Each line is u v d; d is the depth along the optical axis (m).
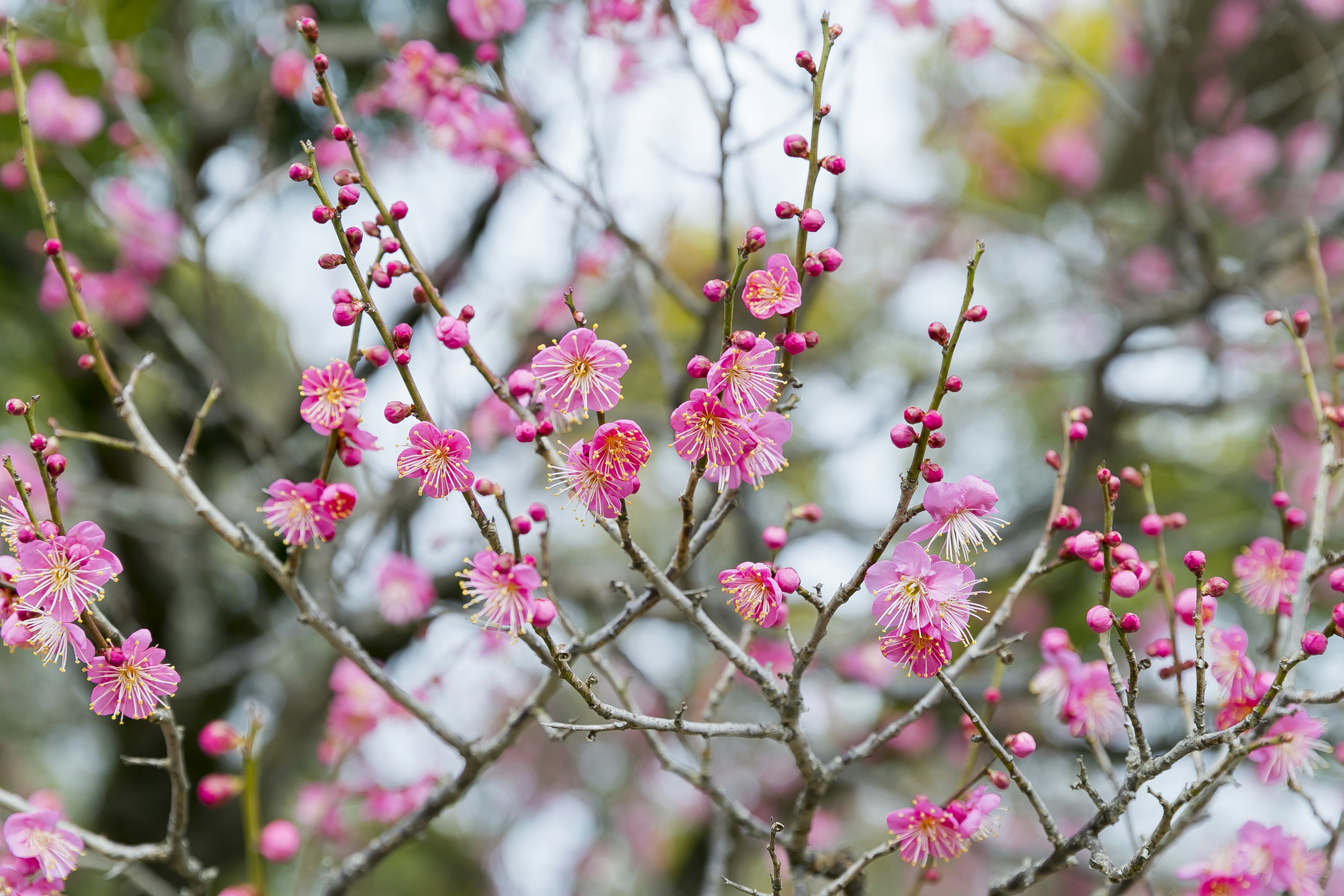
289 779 4.59
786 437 1.60
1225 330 4.65
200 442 4.68
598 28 2.84
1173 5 4.36
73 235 4.34
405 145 3.83
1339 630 1.47
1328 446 1.96
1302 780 2.54
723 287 1.50
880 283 6.21
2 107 3.49
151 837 4.34
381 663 3.96
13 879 1.83
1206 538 4.43
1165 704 3.01
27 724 5.94
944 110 6.24
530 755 6.04
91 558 1.62
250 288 5.10
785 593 1.58
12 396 4.46
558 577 4.07
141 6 4.27
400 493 3.05
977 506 1.54
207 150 4.41
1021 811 4.62
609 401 1.51
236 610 4.78
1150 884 1.97
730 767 4.98
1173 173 3.85
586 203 2.79
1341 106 5.10
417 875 6.08
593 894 6.02
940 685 1.83
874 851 1.77
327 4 4.61
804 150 1.56
